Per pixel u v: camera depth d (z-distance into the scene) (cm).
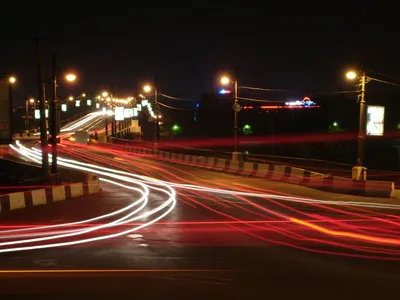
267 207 2078
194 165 4728
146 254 1122
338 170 3847
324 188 2811
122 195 2588
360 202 2266
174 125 11888
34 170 3641
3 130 3272
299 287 834
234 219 1722
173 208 2045
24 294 786
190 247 1209
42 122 2789
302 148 7944
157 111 5788
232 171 4031
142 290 809
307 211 1952
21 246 1228
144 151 6072
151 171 4191
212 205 2150
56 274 927
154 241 1293
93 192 2667
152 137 10644
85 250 1171
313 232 1444
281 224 1605
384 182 2475
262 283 859
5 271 953
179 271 951
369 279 894
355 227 1543
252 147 8762
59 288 822
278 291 806
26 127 10975
